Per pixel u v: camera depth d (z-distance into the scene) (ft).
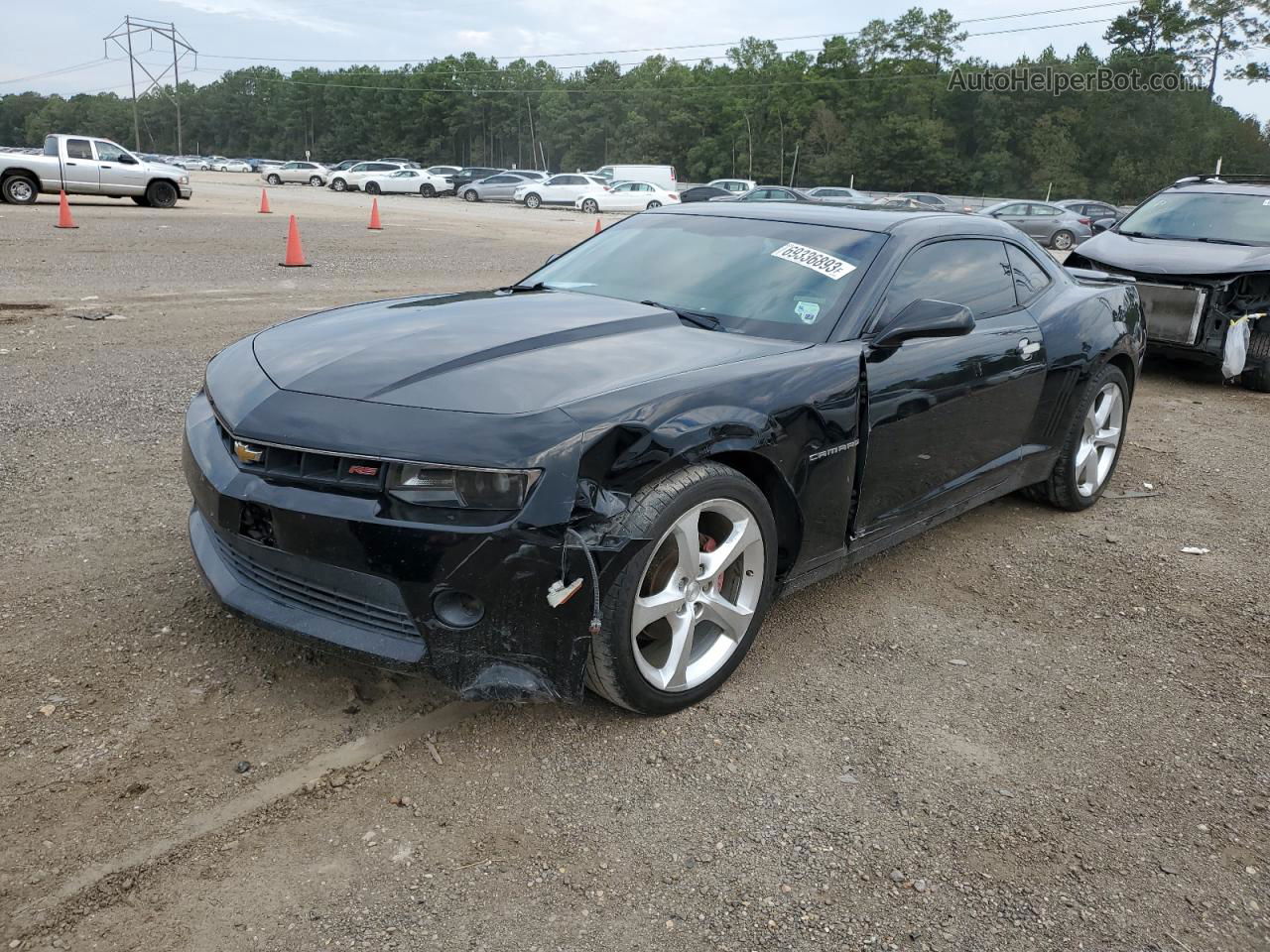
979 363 13.20
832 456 10.92
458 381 9.26
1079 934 7.47
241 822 8.10
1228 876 8.20
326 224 77.41
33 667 10.12
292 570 9.05
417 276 45.62
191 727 9.32
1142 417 25.02
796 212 14.01
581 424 8.62
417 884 7.57
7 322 28.86
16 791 8.27
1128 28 310.45
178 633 10.98
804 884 7.83
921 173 316.81
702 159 389.60
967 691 10.98
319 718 9.61
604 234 14.97
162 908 7.16
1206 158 283.38
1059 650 12.12
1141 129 288.51
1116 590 13.98
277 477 8.97
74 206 78.84
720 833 8.36
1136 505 17.89
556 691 8.88
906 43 353.92
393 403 8.94
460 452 8.32
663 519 9.02
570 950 7.02
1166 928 7.58
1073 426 16.17
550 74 491.31
